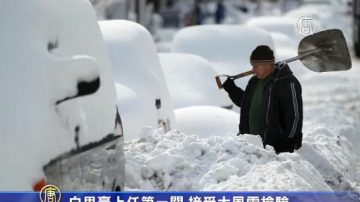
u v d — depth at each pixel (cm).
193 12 9625
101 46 1041
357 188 1568
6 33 837
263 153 1340
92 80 849
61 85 847
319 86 4106
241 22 10488
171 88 2327
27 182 799
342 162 1784
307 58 1526
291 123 1428
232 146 1334
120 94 1717
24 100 809
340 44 1516
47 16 895
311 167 1377
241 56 2906
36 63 834
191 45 2961
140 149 1379
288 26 5500
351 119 2617
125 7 6506
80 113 911
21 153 797
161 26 9256
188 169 1272
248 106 1479
